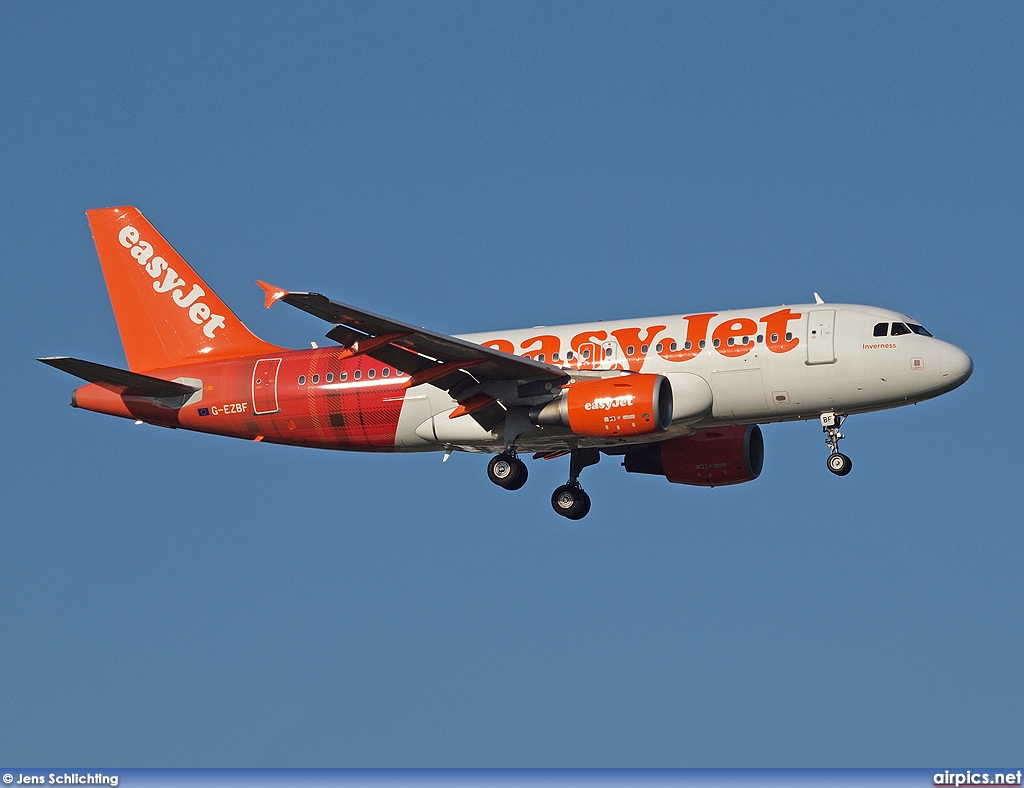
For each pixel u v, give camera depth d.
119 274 142.75
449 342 116.31
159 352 141.38
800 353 121.12
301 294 103.75
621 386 120.06
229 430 137.12
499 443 129.12
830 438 123.50
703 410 122.56
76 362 128.62
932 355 119.12
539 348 128.38
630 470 137.12
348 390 132.12
